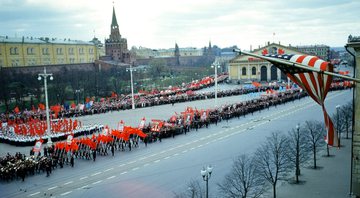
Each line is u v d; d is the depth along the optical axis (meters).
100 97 159.50
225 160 53.34
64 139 75.75
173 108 116.44
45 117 106.00
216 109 97.38
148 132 73.31
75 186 45.47
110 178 48.03
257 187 40.66
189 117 81.50
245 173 41.12
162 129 74.44
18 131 79.62
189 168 50.41
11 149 69.38
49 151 61.00
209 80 181.62
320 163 50.25
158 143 69.12
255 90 152.38
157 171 50.00
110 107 117.69
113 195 41.34
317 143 53.72
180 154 59.28
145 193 41.44
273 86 160.38
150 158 57.75
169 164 53.31
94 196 41.41
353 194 37.56
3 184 47.88
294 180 43.19
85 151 60.44
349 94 132.00
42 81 179.50
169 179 45.97
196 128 81.62
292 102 121.62
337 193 38.47
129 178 47.50
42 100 148.88
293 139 55.19
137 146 67.25
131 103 124.94
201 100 134.62
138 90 182.38
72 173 51.56
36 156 56.16
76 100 152.12
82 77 185.88
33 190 44.84
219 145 64.19
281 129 74.81
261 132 73.44
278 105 115.81
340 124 63.00
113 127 85.38
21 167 49.94
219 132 77.06
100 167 53.91
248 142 64.69
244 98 134.88
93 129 82.19
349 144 60.12
